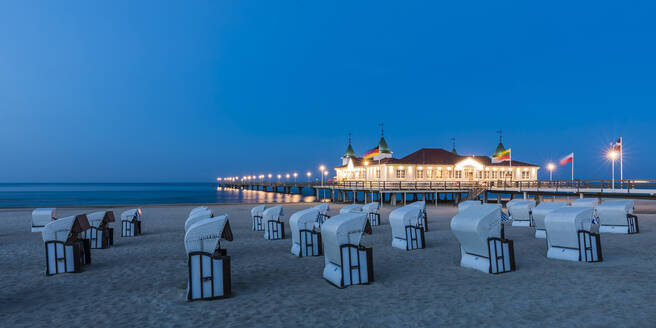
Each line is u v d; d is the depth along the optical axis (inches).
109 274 410.9
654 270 390.6
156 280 383.9
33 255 525.7
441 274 390.9
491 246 389.4
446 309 281.1
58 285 368.2
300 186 3735.2
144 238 687.1
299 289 343.6
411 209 551.8
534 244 562.6
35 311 294.2
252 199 2962.6
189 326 257.4
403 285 350.0
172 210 1342.3
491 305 288.0
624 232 659.4
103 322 268.2
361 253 357.1
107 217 596.7
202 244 315.6
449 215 1103.0
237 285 359.9
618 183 1295.5
